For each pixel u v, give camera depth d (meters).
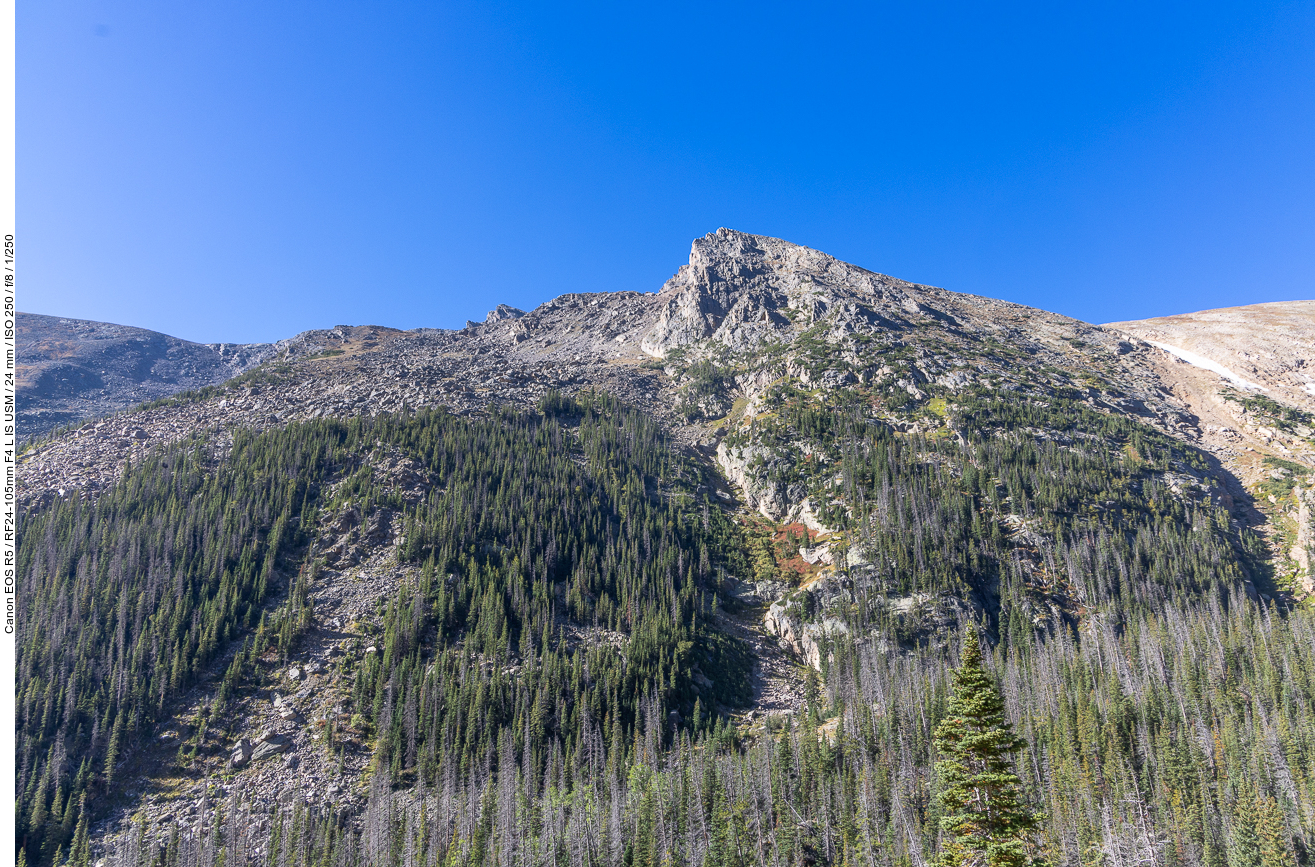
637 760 112.44
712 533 188.62
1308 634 121.00
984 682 47.72
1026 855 44.47
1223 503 189.62
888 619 149.75
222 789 103.12
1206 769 91.81
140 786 103.44
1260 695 105.69
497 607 139.88
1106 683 115.88
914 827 86.31
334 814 99.44
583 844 90.75
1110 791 89.69
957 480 190.50
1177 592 153.50
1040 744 101.25
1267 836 74.00
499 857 88.75
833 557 171.62
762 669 146.00
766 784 99.75
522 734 114.75
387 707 115.00
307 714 115.88
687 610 153.38
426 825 96.62
